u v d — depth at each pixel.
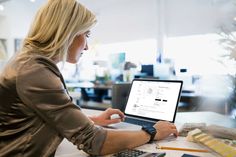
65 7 0.89
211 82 2.44
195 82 3.25
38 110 0.78
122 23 5.90
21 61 0.83
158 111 1.35
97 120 1.28
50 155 0.80
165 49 5.18
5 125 0.81
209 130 1.04
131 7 5.70
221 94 1.99
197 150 0.89
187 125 1.13
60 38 0.88
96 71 5.69
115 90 1.76
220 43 1.61
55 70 0.86
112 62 5.60
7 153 0.80
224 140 0.96
